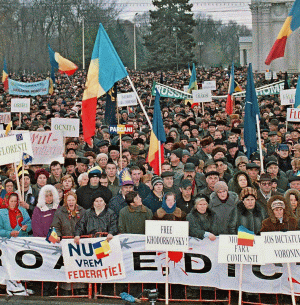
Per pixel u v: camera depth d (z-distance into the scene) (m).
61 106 25.69
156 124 10.83
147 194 10.48
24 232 9.34
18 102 18.83
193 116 20.61
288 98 17.34
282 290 8.55
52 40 84.06
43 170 10.84
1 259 9.05
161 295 8.98
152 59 85.88
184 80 45.94
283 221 8.49
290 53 74.50
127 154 12.54
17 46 78.62
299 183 9.85
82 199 9.95
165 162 10.95
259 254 8.21
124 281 8.84
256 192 9.06
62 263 8.93
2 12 77.56
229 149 13.12
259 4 75.06
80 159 11.91
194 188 10.61
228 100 21.19
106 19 82.00
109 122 12.84
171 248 8.34
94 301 8.69
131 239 8.77
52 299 8.80
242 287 8.61
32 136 12.91
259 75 55.12
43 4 79.75
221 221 8.71
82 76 56.31
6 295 9.03
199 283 8.73
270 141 15.08
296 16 12.59
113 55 11.58
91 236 8.80
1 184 11.07
